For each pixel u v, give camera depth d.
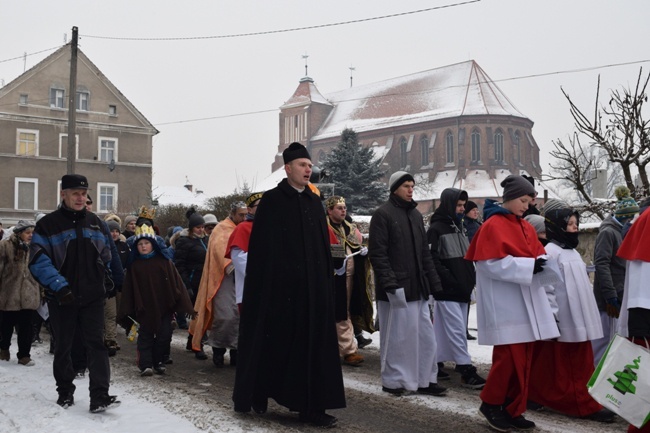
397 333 7.18
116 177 50.00
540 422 6.13
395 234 7.18
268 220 6.02
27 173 47.78
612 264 7.64
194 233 12.00
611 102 13.93
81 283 6.23
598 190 22.00
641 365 4.72
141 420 5.95
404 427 5.90
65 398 6.53
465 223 9.45
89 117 49.50
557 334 5.85
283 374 5.91
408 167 82.06
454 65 86.25
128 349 10.83
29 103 48.06
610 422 6.17
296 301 5.89
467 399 7.03
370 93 93.31
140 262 8.49
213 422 5.83
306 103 95.69
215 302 8.80
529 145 80.12
